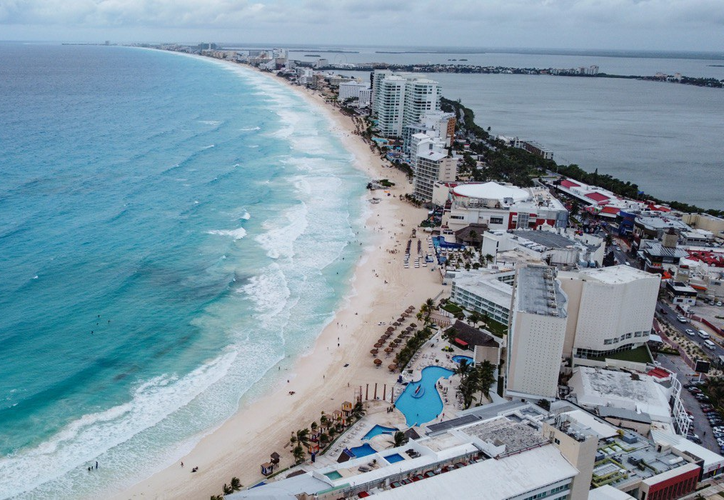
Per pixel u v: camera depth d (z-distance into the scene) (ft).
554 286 499.92
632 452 390.83
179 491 372.38
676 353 552.41
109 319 579.48
